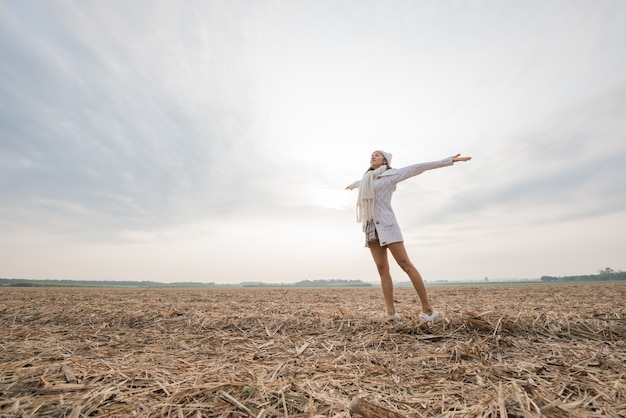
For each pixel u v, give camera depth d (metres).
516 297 8.93
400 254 3.94
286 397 1.79
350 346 3.15
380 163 4.50
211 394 1.83
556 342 3.14
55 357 2.67
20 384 1.99
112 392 1.84
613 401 1.70
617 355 2.58
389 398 1.81
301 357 2.75
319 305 7.03
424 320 3.74
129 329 4.38
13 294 12.04
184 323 4.60
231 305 7.13
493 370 2.25
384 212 4.05
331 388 1.95
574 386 1.91
